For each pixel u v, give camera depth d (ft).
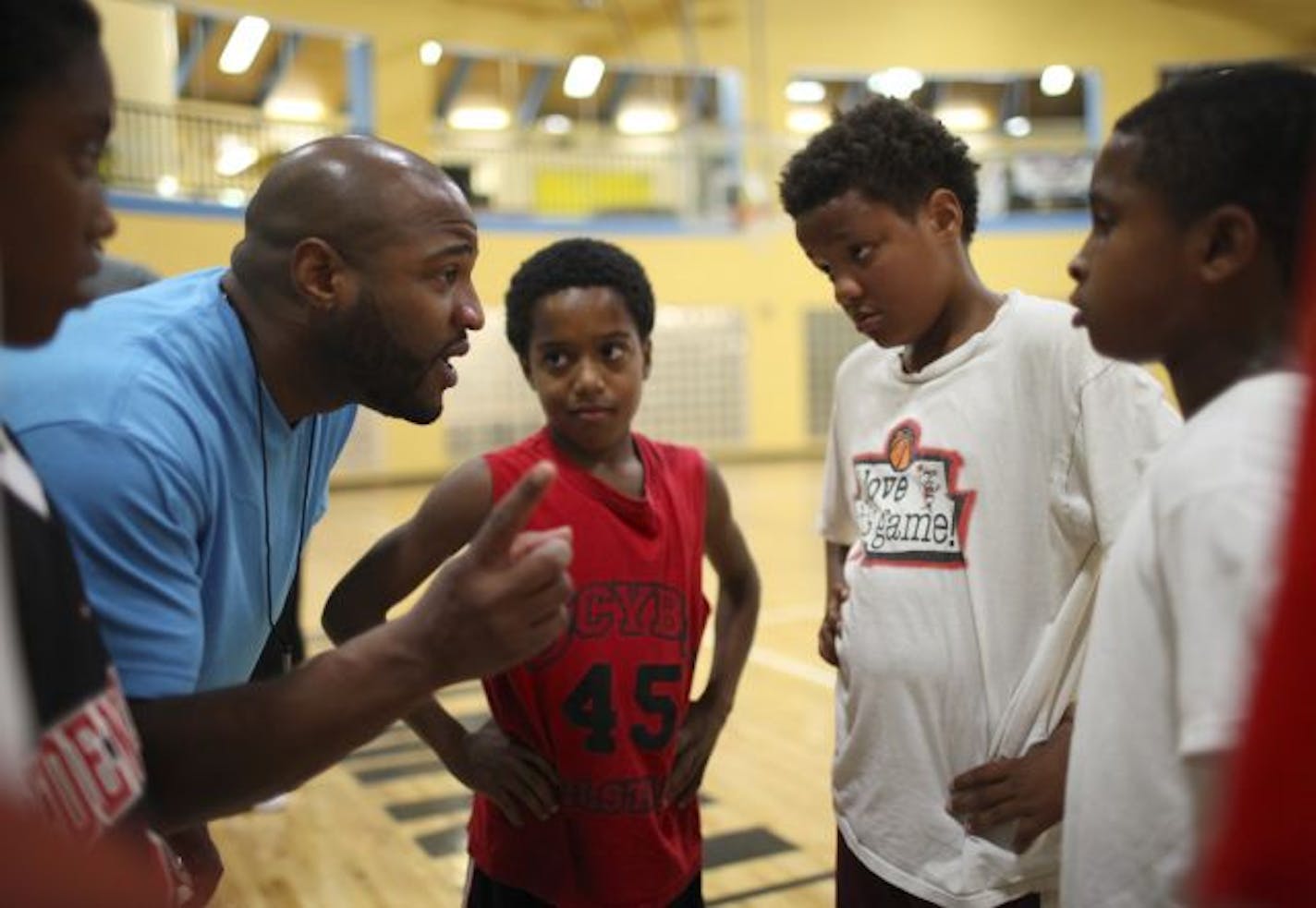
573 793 4.25
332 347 3.49
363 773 10.39
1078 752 2.60
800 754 10.88
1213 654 2.04
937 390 4.14
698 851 4.65
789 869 8.21
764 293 43.73
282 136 37.55
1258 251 2.38
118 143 33.73
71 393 2.82
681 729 4.71
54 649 2.05
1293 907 1.24
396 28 37.65
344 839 8.85
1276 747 1.25
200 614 2.99
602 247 4.55
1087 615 3.82
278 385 3.57
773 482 36.68
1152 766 2.39
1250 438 2.14
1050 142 47.62
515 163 43.80
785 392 44.21
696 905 4.64
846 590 4.48
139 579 2.77
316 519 4.20
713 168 44.14
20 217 2.09
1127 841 2.44
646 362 4.71
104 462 2.73
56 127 2.08
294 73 42.29
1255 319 2.41
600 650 4.28
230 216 33.76
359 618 4.37
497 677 4.34
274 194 3.48
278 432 3.60
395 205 3.39
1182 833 2.35
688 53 41.81
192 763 2.65
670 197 45.68
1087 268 2.69
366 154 3.47
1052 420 3.83
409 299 3.43
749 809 9.45
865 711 4.12
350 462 38.32
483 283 39.91
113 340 3.07
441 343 3.52
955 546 3.97
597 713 4.25
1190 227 2.44
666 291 42.68
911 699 3.98
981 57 43.01
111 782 2.12
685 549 4.57
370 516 30.22
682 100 47.16
